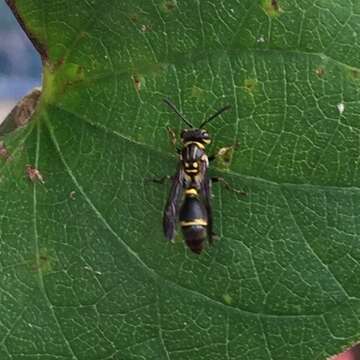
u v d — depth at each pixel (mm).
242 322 119
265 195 120
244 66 119
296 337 119
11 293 121
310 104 119
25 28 121
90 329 121
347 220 118
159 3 119
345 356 154
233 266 120
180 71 120
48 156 122
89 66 121
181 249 121
